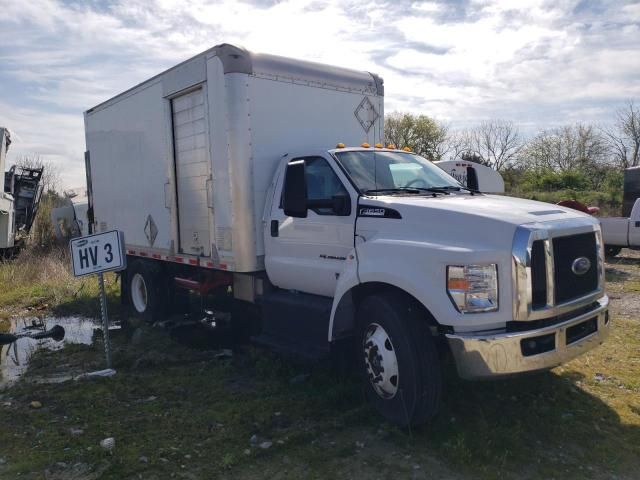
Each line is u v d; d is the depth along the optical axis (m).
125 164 8.51
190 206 6.96
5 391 5.48
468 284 3.93
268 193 6.14
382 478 3.74
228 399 5.12
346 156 5.56
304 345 5.43
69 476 3.78
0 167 13.81
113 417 4.75
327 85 6.71
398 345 4.23
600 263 4.57
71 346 7.04
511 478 3.71
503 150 43.81
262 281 6.29
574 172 37.22
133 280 8.78
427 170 5.98
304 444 4.20
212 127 6.27
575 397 4.98
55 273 11.98
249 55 6.00
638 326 7.29
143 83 7.72
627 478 3.72
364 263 4.64
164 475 3.79
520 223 3.99
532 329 3.96
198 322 8.15
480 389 5.07
